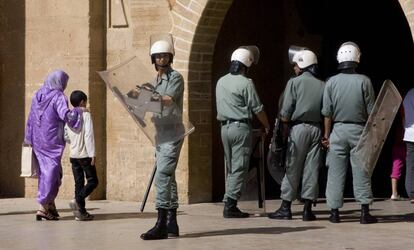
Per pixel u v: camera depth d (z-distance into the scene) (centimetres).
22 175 1480
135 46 1755
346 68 1396
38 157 1478
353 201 1750
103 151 1792
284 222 1430
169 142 1235
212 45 1719
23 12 1844
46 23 1817
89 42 1773
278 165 1470
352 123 1393
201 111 1719
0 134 1889
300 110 1433
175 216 1278
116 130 1777
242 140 1471
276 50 1936
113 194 1783
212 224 1409
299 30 1991
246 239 1247
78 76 1783
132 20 1756
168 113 1229
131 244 1212
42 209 1481
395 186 1748
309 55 1445
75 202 1474
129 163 1764
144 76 1247
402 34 2159
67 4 1792
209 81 1725
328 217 1494
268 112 1917
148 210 1620
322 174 1664
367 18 2117
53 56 1811
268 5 1919
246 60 1480
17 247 1205
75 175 1473
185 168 1703
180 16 1706
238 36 1853
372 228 1356
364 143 1367
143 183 1748
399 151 1739
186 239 1250
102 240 1253
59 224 1432
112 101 1781
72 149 1465
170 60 1252
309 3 2008
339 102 1391
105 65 1791
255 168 1559
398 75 2162
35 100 1483
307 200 1448
